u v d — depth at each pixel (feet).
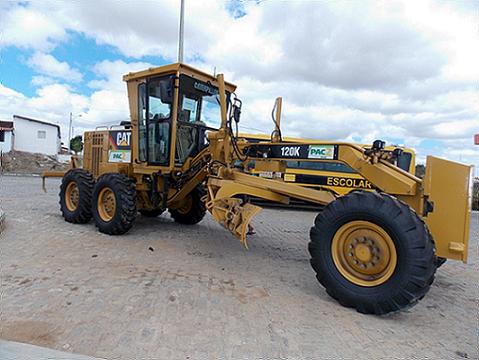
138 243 18.40
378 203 10.77
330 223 11.58
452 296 13.48
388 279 10.56
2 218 19.60
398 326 10.36
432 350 9.08
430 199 11.43
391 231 10.48
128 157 21.77
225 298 11.67
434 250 10.39
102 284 12.14
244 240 14.47
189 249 17.95
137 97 20.67
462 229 11.03
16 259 14.29
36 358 7.35
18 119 123.03
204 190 23.71
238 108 18.17
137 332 8.96
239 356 8.16
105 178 20.22
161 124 19.58
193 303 11.06
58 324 9.13
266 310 10.90
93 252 16.10
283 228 26.73
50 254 15.31
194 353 8.16
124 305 10.55
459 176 11.09
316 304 11.60
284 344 8.86
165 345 8.43
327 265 11.60
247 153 16.79
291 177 39.70
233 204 15.23
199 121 20.54
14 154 105.60
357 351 8.77
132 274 13.43
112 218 19.60
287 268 15.66
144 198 21.86
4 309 9.79
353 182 38.55
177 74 18.40
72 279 12.44
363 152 12.98
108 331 8.93
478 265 18.67
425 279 10.10
